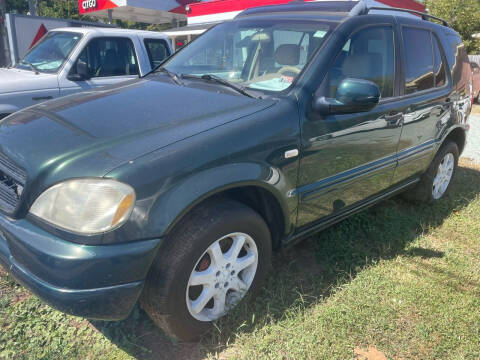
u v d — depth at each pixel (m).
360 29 2.94
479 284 2.97
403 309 2.64
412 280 2.97
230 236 2.26
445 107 3.91
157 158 1.92
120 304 1.90
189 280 2.10
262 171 2.26
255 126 2.27
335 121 2.67
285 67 2.72
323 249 3.23
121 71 5.76
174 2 15.41
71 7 37.75
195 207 2.14
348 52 2.85
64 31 5.77
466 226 3.93
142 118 2.25
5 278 2.73
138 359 2.18
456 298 2.77
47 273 1.81
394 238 3.53
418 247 3.43
